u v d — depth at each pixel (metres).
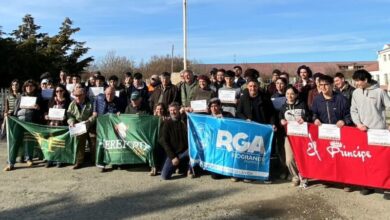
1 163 9.92
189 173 8.48
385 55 70.75
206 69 60.22
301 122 7.64
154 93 9.90
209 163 8.26
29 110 9.78
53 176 8.65
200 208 6.65
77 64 30.61
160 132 8.61
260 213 6.41
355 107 7.38
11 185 8.02
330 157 7.50
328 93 7.66
